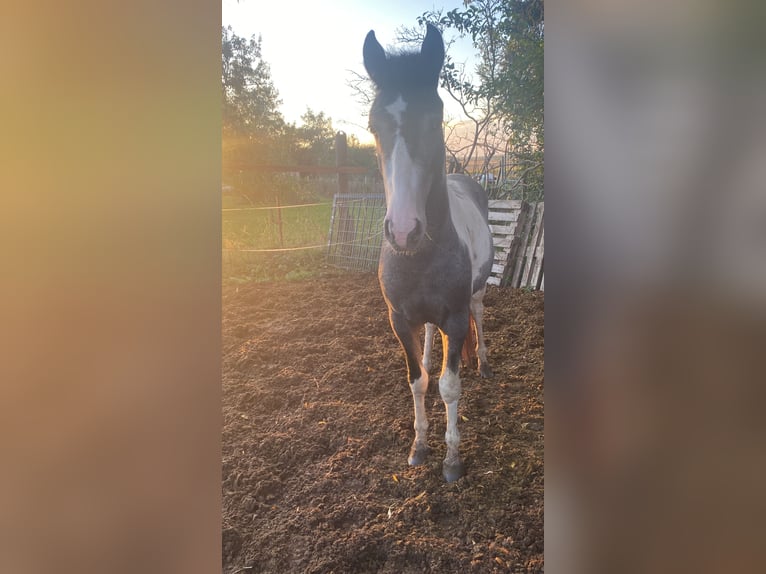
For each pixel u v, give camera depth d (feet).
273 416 9.44
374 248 19.56
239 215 22.02
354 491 7.35
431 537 6.38
